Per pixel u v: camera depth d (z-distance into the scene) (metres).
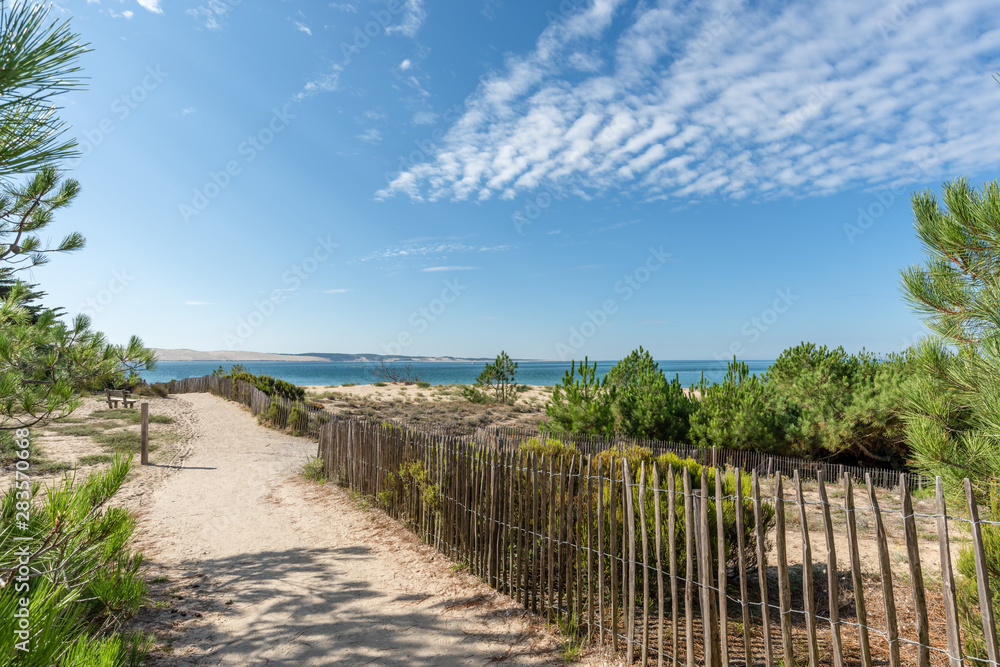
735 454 13.98
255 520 8.52
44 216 4.18
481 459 6.00
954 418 4.27
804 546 3.22
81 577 2.72
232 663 4.21
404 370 51.91
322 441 12.27
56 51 1.64
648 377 16.92
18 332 3.92
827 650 4.31
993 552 3.25
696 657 3.88
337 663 4.24
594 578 5.10
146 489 10.66
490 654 4.36
